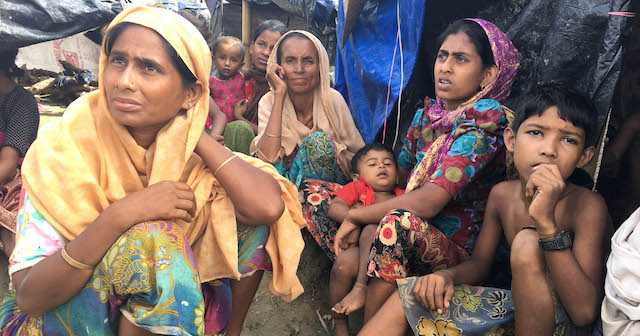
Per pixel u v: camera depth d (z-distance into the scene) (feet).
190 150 5.52
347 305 7.16
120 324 5.08
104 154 5.29
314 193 9.14
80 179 5.04
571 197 6.13
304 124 11.59
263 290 9.00
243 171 5.74
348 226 7.98
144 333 4.98
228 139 11.94
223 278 6.07
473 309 6.17
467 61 7.97
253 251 6.13
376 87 11.63
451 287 6.17
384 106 11.16
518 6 9.68
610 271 5.10
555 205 5.58
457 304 6.20
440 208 7.23
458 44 8.01
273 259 6.16
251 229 6.10
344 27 12.66
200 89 5.58
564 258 5.33
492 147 7.38
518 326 5.73
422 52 10.84
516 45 9.37
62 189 5.00
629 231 5.16
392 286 6.52
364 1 12.05
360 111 12.68
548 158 5.98
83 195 5.07
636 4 7.03
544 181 5.44
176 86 5.21
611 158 7.17
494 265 7.72
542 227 5.39
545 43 8.48
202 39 5.50
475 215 7.84
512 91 9.55
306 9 26.35
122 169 5.39
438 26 10.62
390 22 11.81
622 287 4.90
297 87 11.04
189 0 27.76
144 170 5.51
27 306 4.79
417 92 11.19
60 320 5.03
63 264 4.65
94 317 4.94
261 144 10.77
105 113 5.25
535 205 5.39
